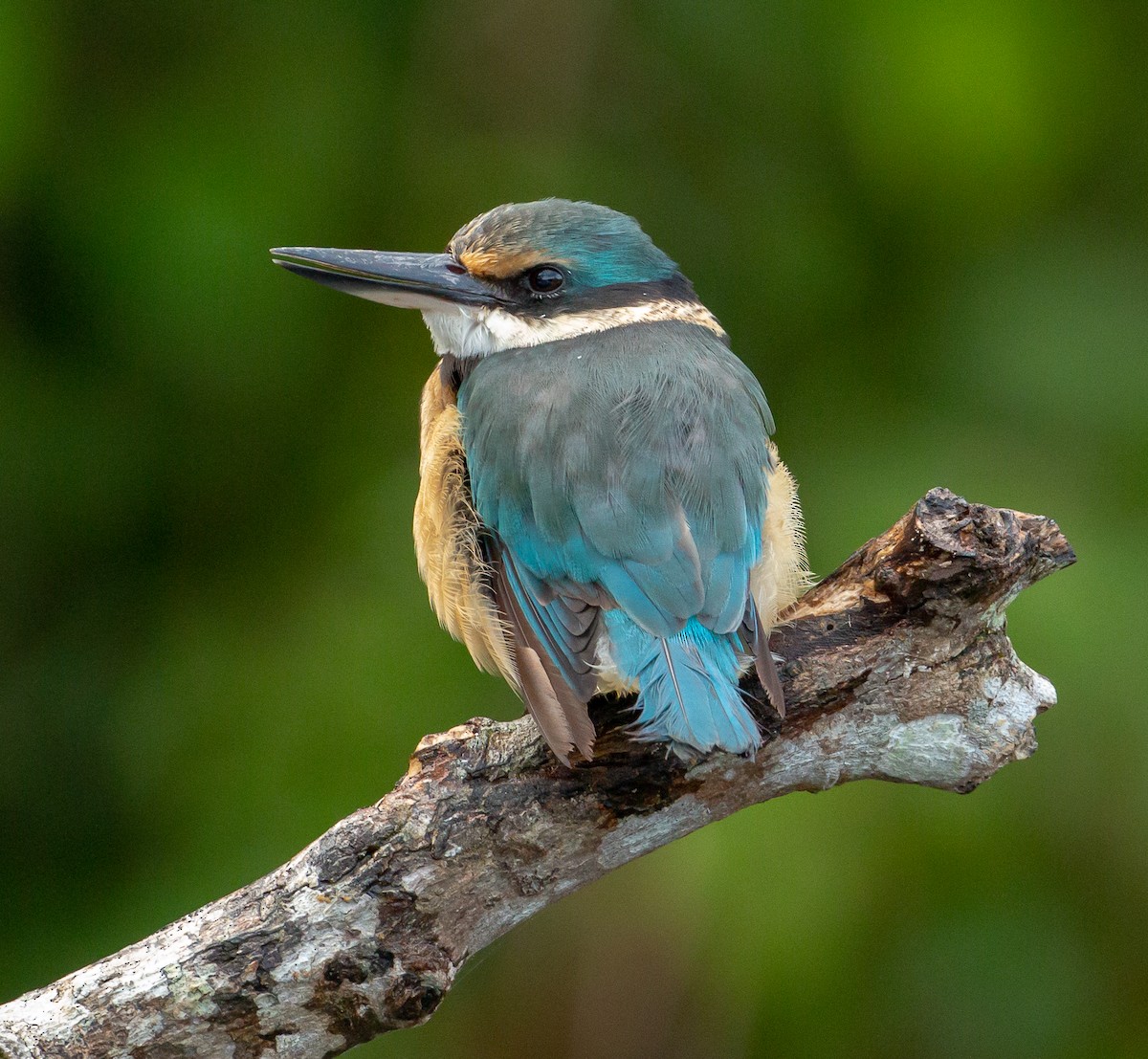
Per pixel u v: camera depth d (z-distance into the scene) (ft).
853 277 35.22
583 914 33.73
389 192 34.53
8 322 33.45
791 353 35.27
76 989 20.88
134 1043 20.85
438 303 27.73
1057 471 33.47
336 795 31.12
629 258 27.89
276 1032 21.22
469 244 27.86
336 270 27.86
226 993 20.93
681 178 35.78
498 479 24.49
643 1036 33.63
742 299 35.17
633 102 35.99
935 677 22.13
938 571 21.48
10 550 33.68
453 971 21.53
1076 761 31.27
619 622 22.88
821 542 32.40
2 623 33.83
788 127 35.86
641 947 33.65
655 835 22.15
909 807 31.42
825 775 22.57
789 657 22.17
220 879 30.81
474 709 31.65
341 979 21.12
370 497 33.45
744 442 24.12
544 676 22.35
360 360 34.55
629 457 23.62
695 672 21.97
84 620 34.04
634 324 26.99
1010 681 22.26
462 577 25.46
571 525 23.54
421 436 28.76
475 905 21.62
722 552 23.17
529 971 34.09
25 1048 20.57
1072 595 31.40
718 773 22.06
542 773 21.76
